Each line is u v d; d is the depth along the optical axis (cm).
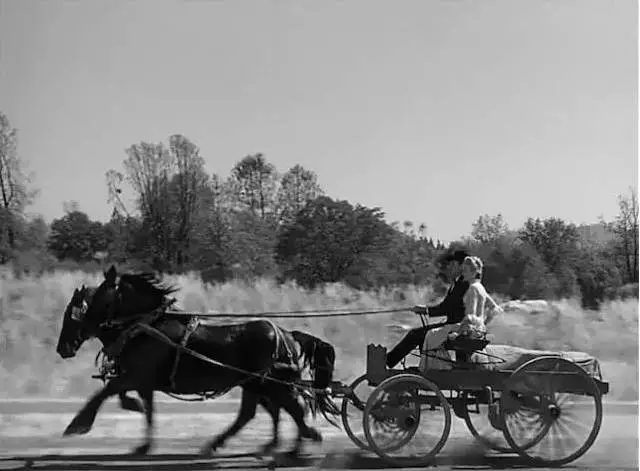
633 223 3142
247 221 3588
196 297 2500
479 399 1120
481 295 1115
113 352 1095
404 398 1088
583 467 1109
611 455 1220
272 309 2491
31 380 1778
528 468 1084
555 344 2345
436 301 2650
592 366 1144
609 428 1494
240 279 2994
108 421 1428
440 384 1108
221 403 1616
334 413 1129
